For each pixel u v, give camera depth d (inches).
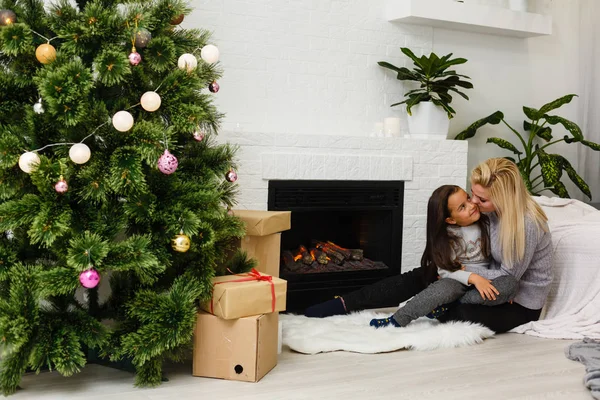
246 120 147.3
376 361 104.3
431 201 123.3
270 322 97.0
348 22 157.9
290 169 140.6
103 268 80.5
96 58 81.6
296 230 157.6
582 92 195.2
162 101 88.1
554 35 191.6
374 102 162.4
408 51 155.9
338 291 148.8
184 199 87.6
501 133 185.9
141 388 89.0
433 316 124.0
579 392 92.2
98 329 84.7
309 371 98.3
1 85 81.9
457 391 91.1
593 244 129.0
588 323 122.6
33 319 81.0
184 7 91.9
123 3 89.4
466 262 124.2
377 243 157.2
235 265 103.5
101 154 83.7
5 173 80.0
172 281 94.3
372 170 150.3
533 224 119.5
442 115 161.2
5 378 82.0
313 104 154.9
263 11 147.8
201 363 93.9
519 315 124.6
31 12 85.3
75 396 85.4
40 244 80.7
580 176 196.2
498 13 170.2
